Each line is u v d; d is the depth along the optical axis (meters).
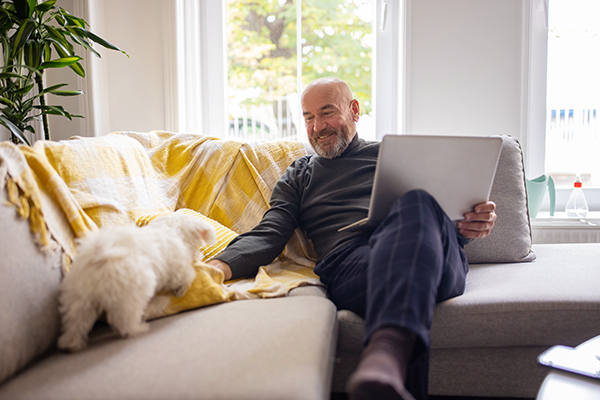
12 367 0.69
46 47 1.68
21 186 0.85
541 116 2.12
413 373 0.85
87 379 0.68
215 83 2.23
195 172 1.64
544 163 2.14
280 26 2.20
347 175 1.47
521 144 2.05
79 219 1.00
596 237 1.97
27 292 0.77
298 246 1.55
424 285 0.77
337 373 1.08
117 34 2.05
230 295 1.08
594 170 2.17
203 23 2.19
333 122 1.49
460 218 1.14
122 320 0.83
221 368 0.71
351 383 0.61
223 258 1.22
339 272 1.17
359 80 2.21
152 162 1.61
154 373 0.70
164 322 0.91
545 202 2.19
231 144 1.69
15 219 0.81
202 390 0.65
